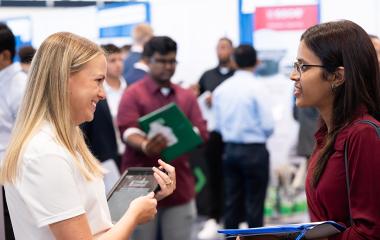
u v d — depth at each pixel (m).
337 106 1.96
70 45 1.83
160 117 3.74
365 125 1.88
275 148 6.27
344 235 1.88
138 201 1.90
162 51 3.94
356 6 6.02
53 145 1.75
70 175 1.75
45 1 7.26
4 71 3.75
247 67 5.46
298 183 6.24
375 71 1.97
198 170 6.17
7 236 2.57
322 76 1.97
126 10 6.97
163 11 6.77
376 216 1.85
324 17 6.11
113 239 1.78
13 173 1.76
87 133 3.93
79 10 7.19
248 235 1.86
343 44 1.95
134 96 3.97
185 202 3.94
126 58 6.09
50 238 1.76
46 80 1.81
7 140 3.73
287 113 6.24
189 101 4.12
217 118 5.67
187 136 3.79
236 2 6.51
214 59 6.65
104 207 1.89
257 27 6.31
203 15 6.64
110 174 3.89
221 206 6.22
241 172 5.59
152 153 3.78
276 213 6.23
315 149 2.12
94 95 1.84
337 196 1.93
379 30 5.98
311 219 2.05
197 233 6.08
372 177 1.85
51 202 1.71
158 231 3.99
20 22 7.31
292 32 6.19
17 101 3.71
